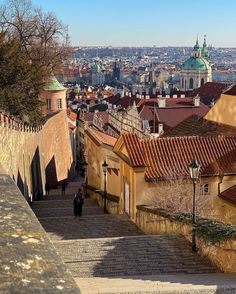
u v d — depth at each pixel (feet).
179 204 87.92
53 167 204.85
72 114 407.03
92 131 154.20
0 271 13.93
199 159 98.63
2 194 20.49
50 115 222.69
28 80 158.20
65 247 62.80
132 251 62.49
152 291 42.91
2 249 15.03
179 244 65.31
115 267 57.77
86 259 59.57
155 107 274.36
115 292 42.14
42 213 109.19
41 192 166.91
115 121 251.60
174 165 96.53
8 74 153.99
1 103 148.46
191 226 64.95
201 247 61.77
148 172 93.91
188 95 523.29
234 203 91.86
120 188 106.52
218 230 58.90
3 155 102.42
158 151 98.78
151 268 57.93
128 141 99.45
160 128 225.56
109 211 112.88
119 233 85.40
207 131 130.52
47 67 222.89
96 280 50.19
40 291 13.29
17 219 17.46
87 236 82.23
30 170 143.43
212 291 44.04
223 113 131.95
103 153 128.47
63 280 13.94
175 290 43.42
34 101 165.27
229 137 105.70
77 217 95.45
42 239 16.05
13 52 156.15
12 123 120.67
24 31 225.35
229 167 98.12
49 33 231.50
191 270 57.82
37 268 14.34
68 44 240.94
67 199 143.33
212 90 504.02
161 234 71.92
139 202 93.15
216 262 58.70
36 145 160.66
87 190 150.20
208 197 95.09
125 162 98.94
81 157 373.81
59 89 276.82
